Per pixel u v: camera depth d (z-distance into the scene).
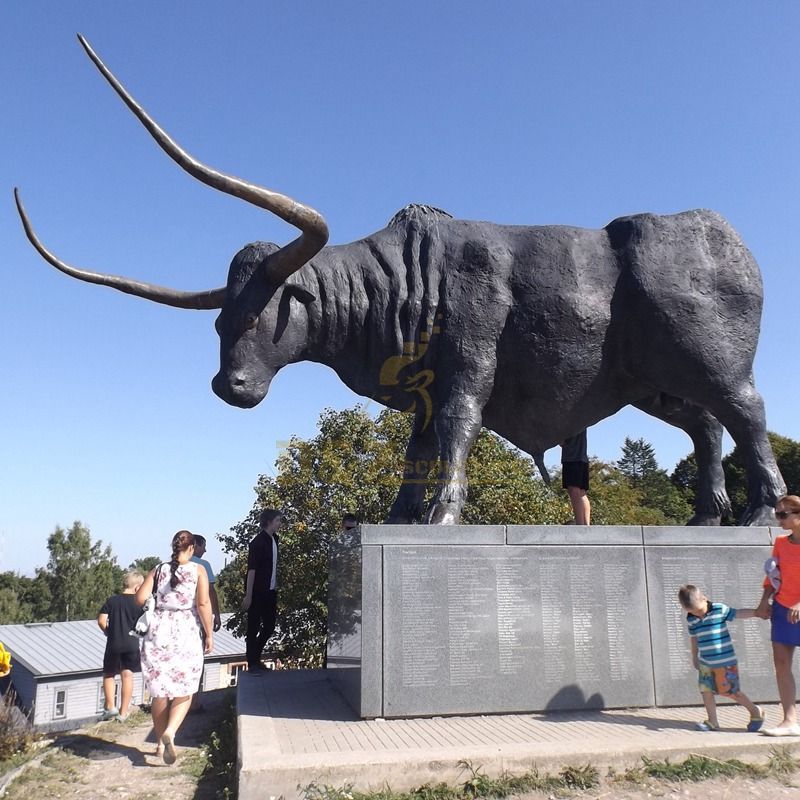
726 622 4.21
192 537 4.82
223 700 6.88
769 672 4.96
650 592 4.84
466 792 3.28
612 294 5.39
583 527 4.81
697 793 3.31
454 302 5.27
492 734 3.91
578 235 5.50
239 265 5.34
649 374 5.44
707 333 5.29
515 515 14.43
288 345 5.31
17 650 22.86
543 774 3.45
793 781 3.47
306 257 4.97
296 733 3.97
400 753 3.46
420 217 5.70
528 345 5.26
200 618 4.79
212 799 3.84
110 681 6.43
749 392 5.36
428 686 4.37
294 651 14.30
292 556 14.50
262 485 15.80
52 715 21.53
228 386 5.19
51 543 45.91
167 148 4.23
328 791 3.20
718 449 6.11
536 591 4.64
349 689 4.80
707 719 4.22
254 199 4.52
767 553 5.10
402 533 4.52
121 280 5.59
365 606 4.40
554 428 5.59
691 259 5.40
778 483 5.29
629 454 61.06
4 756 5.36
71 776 4.35
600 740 3.75
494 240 5.41
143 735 5.43
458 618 4.49
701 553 4.99
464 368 5.19
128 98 4.09
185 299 5.62
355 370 5.60
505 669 4.49
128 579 6.72
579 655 4.62
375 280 5.41
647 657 4.73
